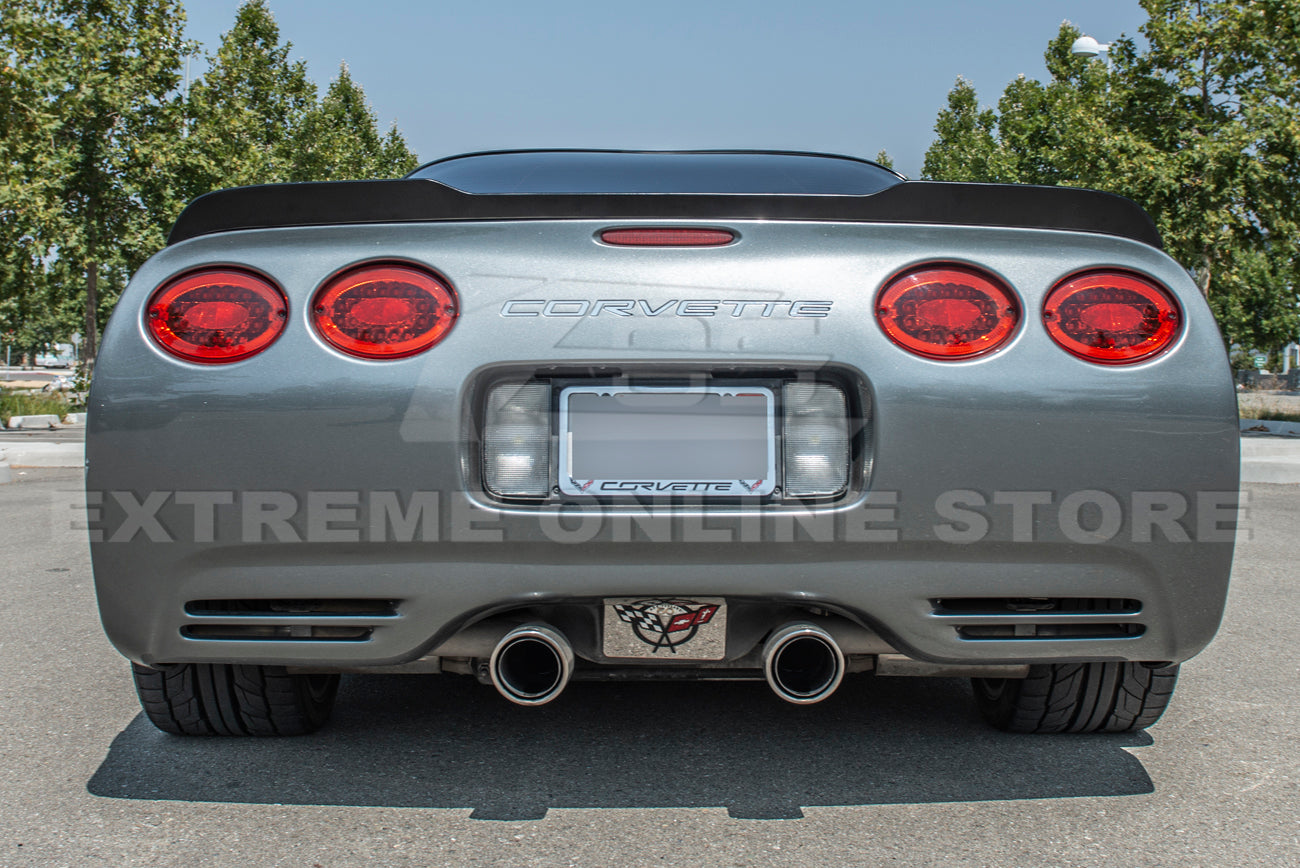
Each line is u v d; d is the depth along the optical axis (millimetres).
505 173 2656
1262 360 45969
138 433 1889
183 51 18484
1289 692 3014
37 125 16641
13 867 1860
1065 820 2078
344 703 2832
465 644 1992
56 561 5285
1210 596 1930
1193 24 16578
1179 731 2641
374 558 1875
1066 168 18234
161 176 18062
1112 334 1903
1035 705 2445
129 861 1887
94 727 2643
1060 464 1873
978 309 1898
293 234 1953
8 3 16469
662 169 2672
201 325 1901
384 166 34000
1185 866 1878
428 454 1856
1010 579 1890
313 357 1878
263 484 1867
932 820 2074
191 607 1934
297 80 25562
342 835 1998
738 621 1967
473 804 2146
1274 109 16219
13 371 79562
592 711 2770
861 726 2648
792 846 1953
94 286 18578
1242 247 17359
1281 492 9352
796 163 2756
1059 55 24406
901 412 1863
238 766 2361
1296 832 2027
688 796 2193
